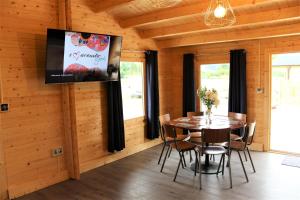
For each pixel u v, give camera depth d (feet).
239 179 13.23
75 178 13.91
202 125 13.76
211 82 20.59
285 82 27.04
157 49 20.27
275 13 13.10
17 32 11.89
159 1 12.39
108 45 14.24
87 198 11.68
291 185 12.38
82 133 14.96
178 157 17.06
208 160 15.06
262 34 15.79
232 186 12.45
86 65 13.47
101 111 16.01
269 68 17.37
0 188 11.43
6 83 11.56
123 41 17.15
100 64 14.16
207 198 11.34
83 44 13.00
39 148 12.92
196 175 13.93
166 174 14.23
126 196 11.76
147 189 12.42
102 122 16.10
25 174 12.39
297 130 23.03
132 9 15.35
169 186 12.69
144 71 19.12
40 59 12.80
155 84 19.39
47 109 13.19
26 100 12.31
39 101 12.83
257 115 18.08
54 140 13.56
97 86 15.67
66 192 12.38
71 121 13.67
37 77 12.71
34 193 12.35
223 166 14.07
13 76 11.79
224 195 11.57
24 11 12.13
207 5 12.73
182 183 12.99
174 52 21.70
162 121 15.74
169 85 21.90
